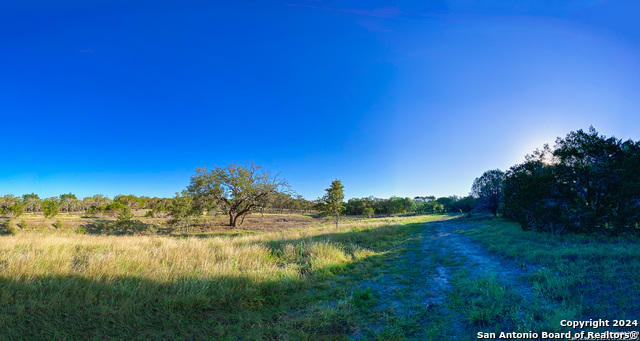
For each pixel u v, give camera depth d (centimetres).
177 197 3105
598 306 441
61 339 386
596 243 955
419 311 532
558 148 1502
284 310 548
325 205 2569
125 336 412
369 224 2869
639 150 1192
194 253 938
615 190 1218
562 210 1290
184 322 469
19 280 527
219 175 3675
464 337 419
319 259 939
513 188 2178
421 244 1448
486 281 645
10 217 4038
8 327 396
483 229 1900
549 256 771
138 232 2712
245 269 777
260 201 3809
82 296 512
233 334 440
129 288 548
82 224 3269
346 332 457
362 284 730
